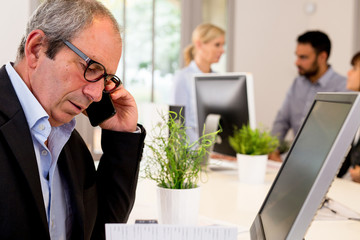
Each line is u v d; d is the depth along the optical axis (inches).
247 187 76.7
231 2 180.2
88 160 53.1
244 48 185.3
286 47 195.8
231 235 35.4
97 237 53.6
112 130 53.9
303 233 29.9
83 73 41.1
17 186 38.7
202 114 99.0
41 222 39.5
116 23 43.8
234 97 88.1
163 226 35.6
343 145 29.0
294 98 154.6
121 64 148.1
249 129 81.1
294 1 195.8
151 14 156.2
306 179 33.0
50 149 45.8
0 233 38.0
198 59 146.0
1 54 108.6
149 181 81.4
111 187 53.3
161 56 161.3
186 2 167.8
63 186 48.9
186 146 52.7
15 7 108.3
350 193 75.1
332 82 147.2
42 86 41.1
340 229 53.7
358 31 179.3
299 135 43.2
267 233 38.1
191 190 51.2
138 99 155.0
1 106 39.1
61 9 40.4
